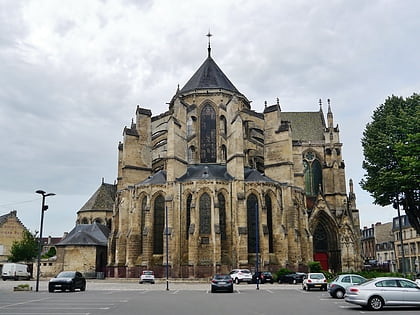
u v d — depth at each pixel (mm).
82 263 68875
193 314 20641
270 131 67062
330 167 77500
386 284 23797
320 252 71000
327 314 20984
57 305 25375
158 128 71875
